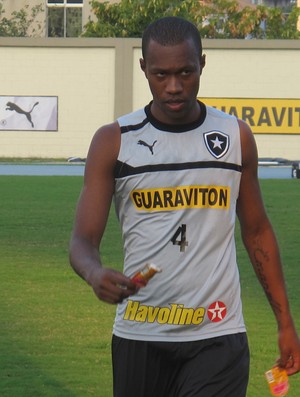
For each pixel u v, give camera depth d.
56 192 50.47
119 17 114.12
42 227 36.69
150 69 8.89
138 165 9.00
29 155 95.12
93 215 9.03
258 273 9.67
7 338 19.33
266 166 85.00
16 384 15.93
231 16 116.81
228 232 9.12
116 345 9.27
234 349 9.09
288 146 94.62
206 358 9.06
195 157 9.01
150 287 9.04
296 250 31.38
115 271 8.07
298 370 9.52
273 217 40.09
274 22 117.94
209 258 9.03
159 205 8.98
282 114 94.31
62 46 94.38
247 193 9.39
